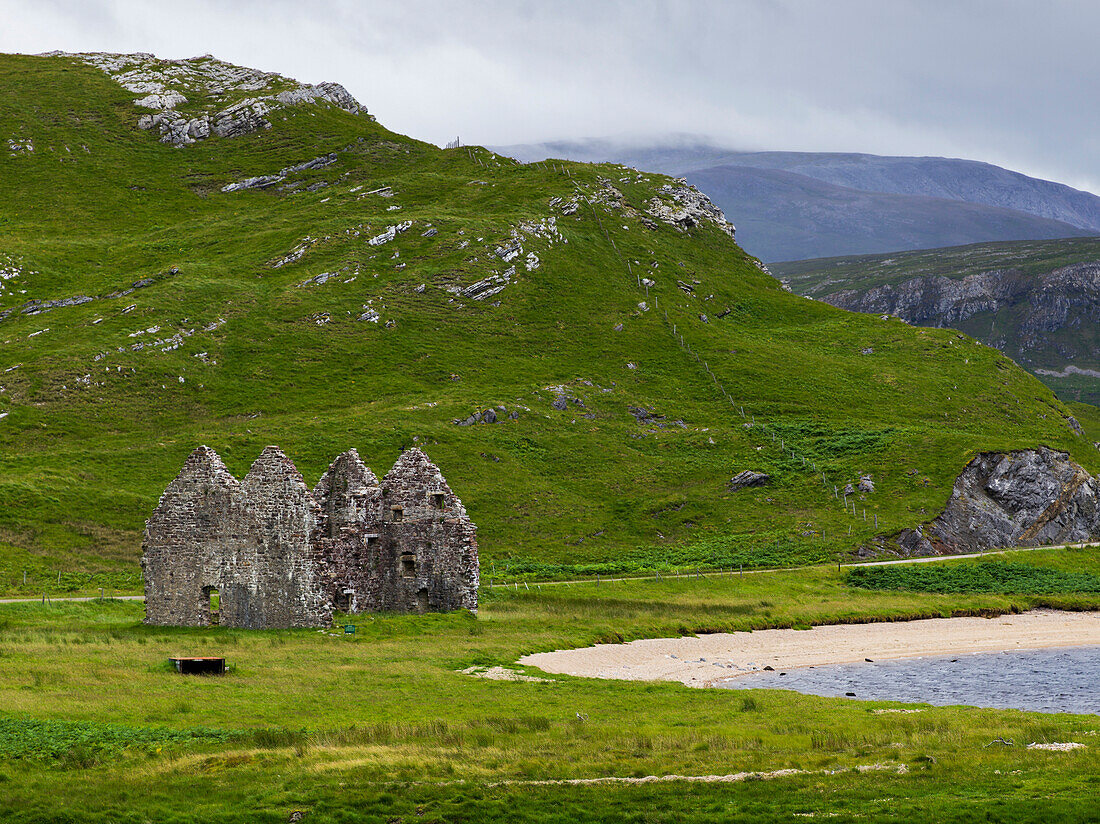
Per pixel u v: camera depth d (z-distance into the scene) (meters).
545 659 52.69
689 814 27.38
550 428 137.75
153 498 106.56
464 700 39.94
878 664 58.44
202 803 27.56
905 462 121.94
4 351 143.50
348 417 133.00
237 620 55.47
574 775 30.33
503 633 58.22
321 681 41.88
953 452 121.50
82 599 70.50
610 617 67.94
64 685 38.88
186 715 35.38
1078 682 52.69
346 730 33.72
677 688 45.53
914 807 27.44
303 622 54.22
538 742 33.44
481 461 125.12
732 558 101.62
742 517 115.38
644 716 38.59
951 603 79.50
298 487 54.81
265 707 37.16
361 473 61.94
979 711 41.38
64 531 95.75
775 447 134.25
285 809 27.25
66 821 25.84
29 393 131.38
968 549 107.81
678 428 144.25
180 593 56.72
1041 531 114.75
